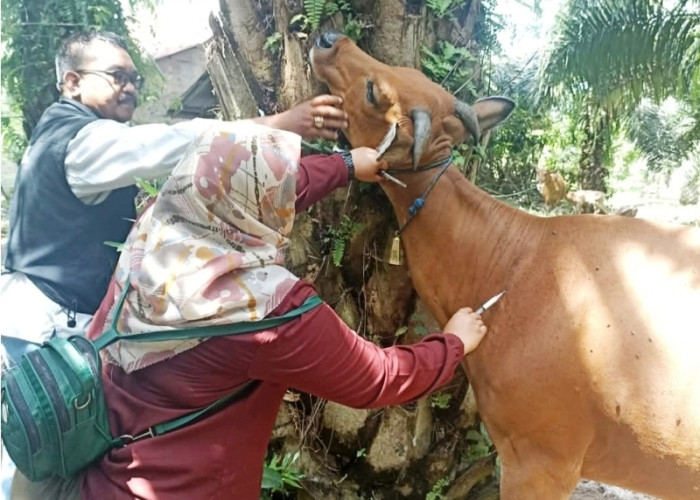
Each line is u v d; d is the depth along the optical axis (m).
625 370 1.94
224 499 1.64
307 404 2.76
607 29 4.70
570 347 2.02
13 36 2.63
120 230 2.27
